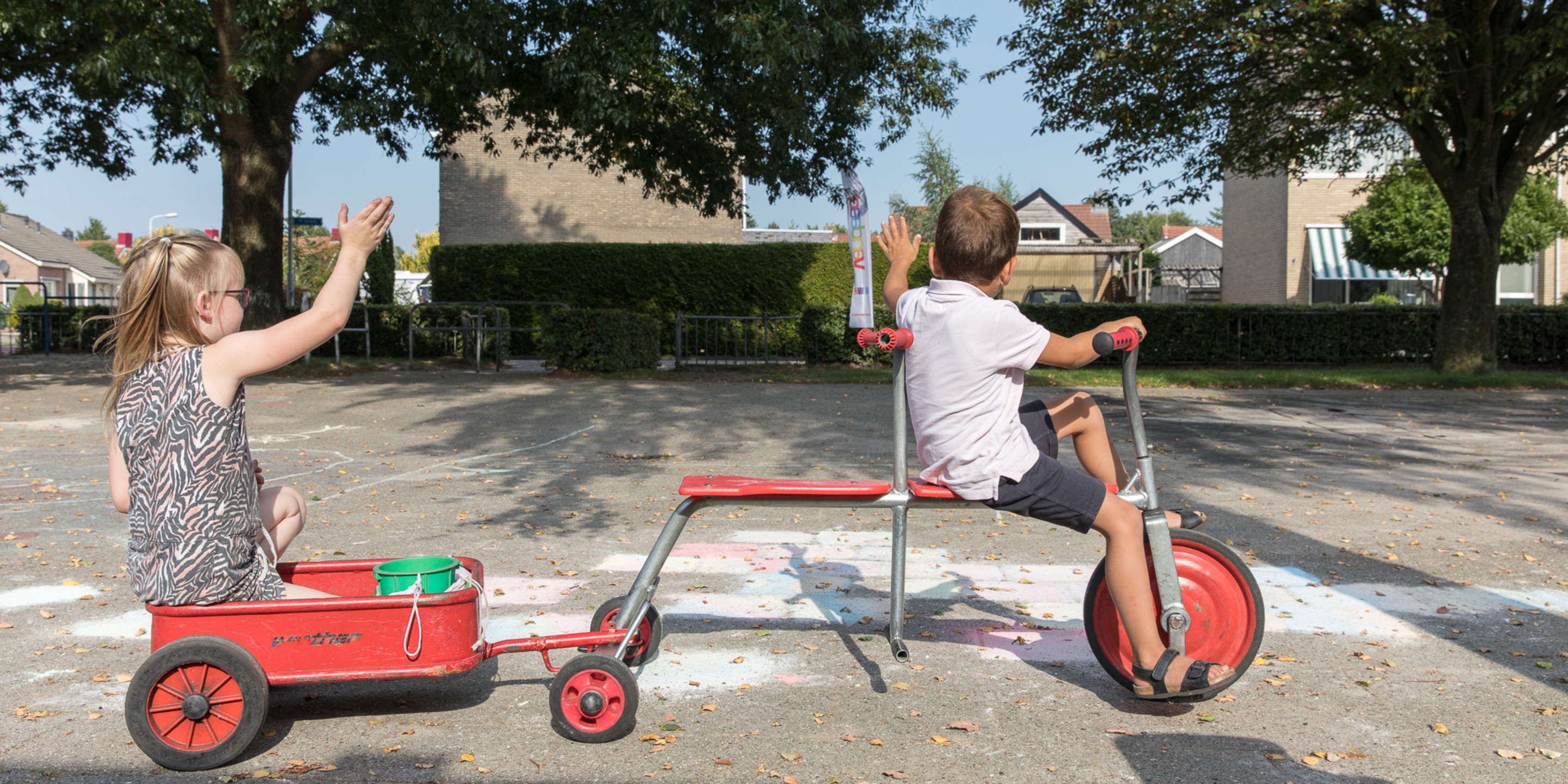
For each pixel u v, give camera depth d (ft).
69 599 13.89
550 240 84.64
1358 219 77.61
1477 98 47.52
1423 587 14.90
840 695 10.62
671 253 70.74
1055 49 50.03
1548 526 19.26
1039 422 10.30
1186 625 9.95
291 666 8.95
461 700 10.46
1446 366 51.42
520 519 19.39
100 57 37.01
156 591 8.75
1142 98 49.08
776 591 14.67
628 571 15.72
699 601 14.16
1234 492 22.67
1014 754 9.15
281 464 25.52
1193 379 48.19
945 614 13.62
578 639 9.66
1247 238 98.43
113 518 19.03
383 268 85.05
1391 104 47.01
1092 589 10.71
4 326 73.82
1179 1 42.68
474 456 27.02
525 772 8.75
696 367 53.62
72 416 33.14
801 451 28.27
